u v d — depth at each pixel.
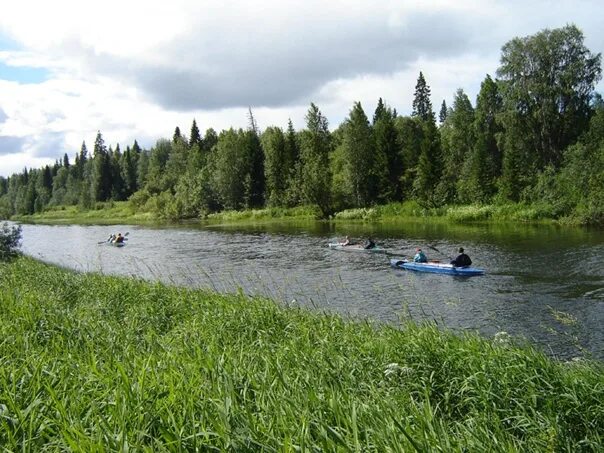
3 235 23.48
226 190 73.00
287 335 8.25
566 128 51.28
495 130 65.69
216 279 20.33
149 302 11.27
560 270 19.66
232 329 8.74
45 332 7.56
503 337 7.32
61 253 32.53
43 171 147.38
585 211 36.94
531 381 5.57
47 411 4.09
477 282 18.31
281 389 4.80
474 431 4.29
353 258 25.41
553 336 11.72
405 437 3.73
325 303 15.52
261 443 3.51
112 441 3.41
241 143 76.44
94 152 138.38
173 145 108.31
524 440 4.82
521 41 51.50
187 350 6.55
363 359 6.62
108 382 4.72
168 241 37.84
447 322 13.16
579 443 4.72
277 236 38.44
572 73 49.59
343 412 4.14
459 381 5.91
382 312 14.32
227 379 4.56
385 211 54.91
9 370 5.09
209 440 3.54
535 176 48.47
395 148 60.69
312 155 66.06
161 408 3.98
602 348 10.77
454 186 55.78
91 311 10.15
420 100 104.12
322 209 57.25
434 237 33.28
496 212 44.50
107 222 73.81
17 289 11.60
